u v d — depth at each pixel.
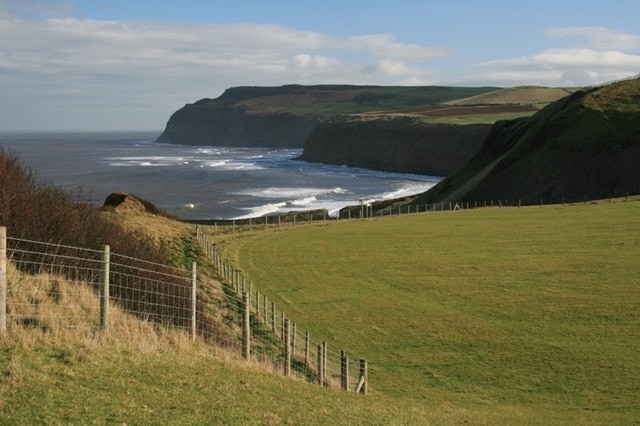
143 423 11.14
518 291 42.25
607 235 58.66
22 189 21.34
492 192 111.12
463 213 81.38
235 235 67.69
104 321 15.41
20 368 12.16
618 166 105.19
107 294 15.48
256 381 16.12
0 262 13.17
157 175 193.25
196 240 57.12
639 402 24.58
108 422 10.88
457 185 133.88
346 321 37.53
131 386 12.87
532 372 28.81
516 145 126.31
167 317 20.11
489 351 31.81
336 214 113.88
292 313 39.09
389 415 16.42
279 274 49.78
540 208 81.25
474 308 39.25
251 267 52.28
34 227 20.38
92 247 22.91
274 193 152.50
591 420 22.08
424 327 36.00
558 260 50.19
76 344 14.16
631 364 28.88
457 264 51.09
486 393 26.61
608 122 115.38
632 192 100.38
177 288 23.73
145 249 28.67
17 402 10.96
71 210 23.81
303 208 127.44
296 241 64.25
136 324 16.73
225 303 34.03
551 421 21.45
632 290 40.72
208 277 41.69
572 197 103.62
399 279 47.34
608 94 125.06
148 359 14.86
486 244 58.41
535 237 60.22
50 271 18.67
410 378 28.52
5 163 21.31
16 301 14.93
